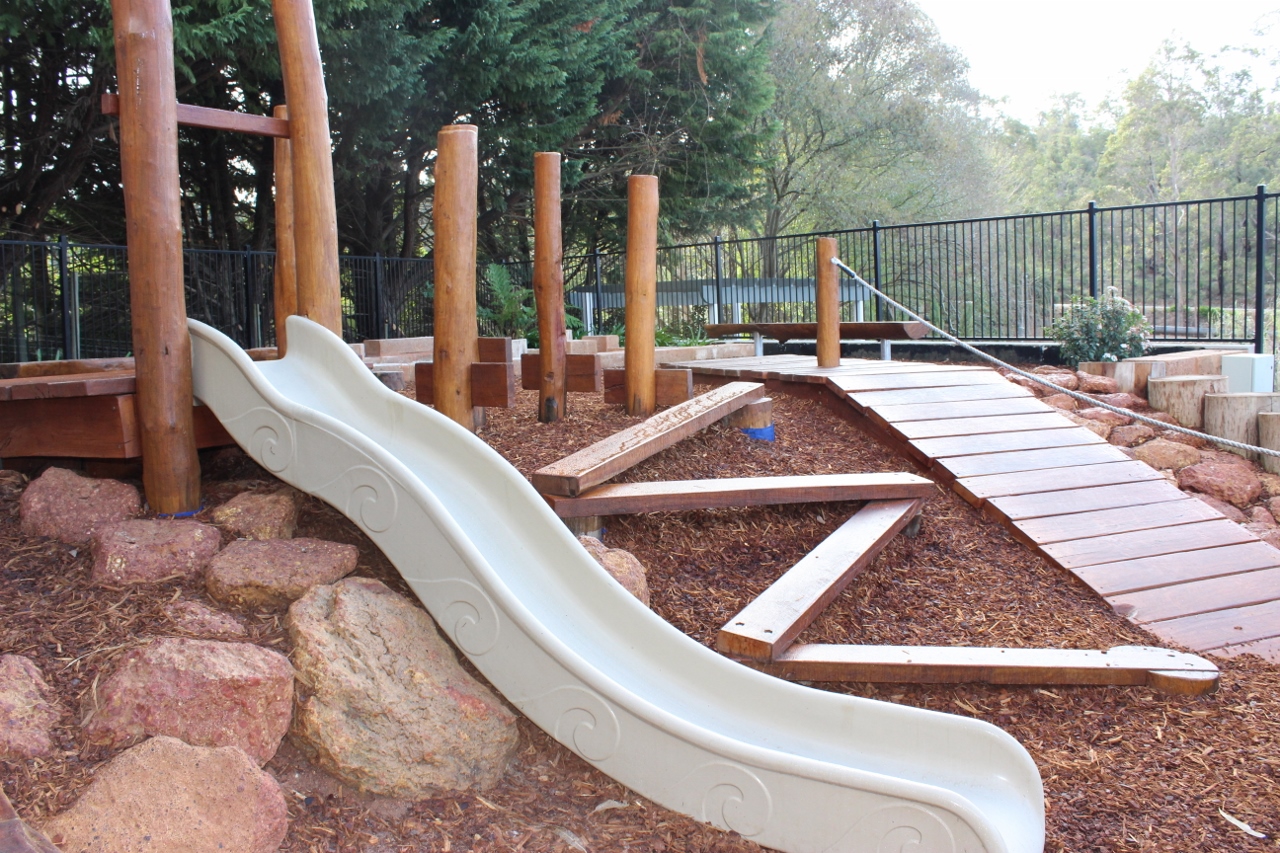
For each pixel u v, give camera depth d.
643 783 2.68
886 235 17.47
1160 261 28.38
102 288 13.39
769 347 13.60
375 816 2.49
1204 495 6.68
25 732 2.27
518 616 2.82
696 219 21.38
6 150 14.06
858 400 6.52
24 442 3.75
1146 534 5.21
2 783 2.13
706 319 16.12
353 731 2.54
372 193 18.12
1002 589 4.68
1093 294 10.65
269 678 2.51
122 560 3.03
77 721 2.38
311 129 3.88
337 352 3.68
